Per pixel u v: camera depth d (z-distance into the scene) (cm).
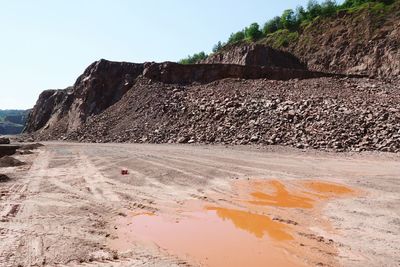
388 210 1081
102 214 1112
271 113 3098
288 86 3781
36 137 5781
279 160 2095
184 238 902
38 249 806
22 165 2162
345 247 817
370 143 2344
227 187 1463
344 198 1252
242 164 1980
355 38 6038
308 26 7188
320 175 1669
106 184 1555
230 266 729
